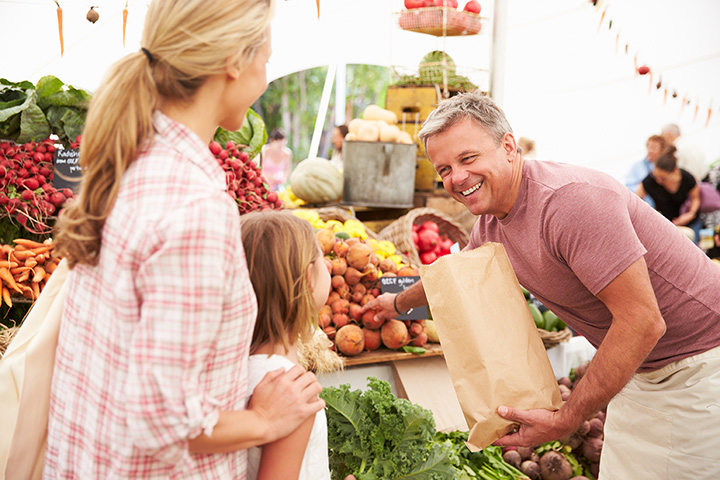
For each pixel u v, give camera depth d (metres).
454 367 1.46
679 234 1.69
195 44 0.91
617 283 1.43
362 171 3.29
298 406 1.03
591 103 4.75
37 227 2.43
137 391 0.82
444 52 3.62
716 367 1.64
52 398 1.05
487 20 3.63
